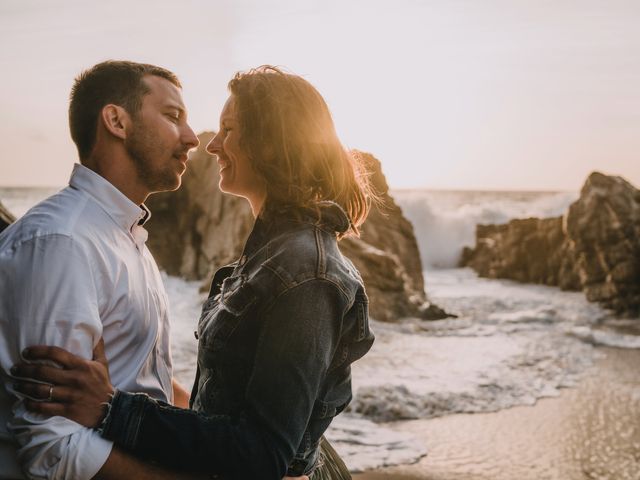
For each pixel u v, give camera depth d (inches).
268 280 60.9
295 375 58.5
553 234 726.5
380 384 250.4
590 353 337.7
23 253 61.7
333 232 66.0
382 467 180.4
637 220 544.1
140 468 59.5
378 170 561.6
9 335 61.0
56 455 57.1
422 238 1137.4
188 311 423.5
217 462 58.4
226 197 573.6
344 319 64.7
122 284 68.3
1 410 63.5
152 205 614.5
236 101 67.7
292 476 65.4
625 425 222.8
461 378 274.5
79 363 59.4
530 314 464.4
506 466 185.2
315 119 66.4
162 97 73.4
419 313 434.9
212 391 64.9
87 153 72.8
